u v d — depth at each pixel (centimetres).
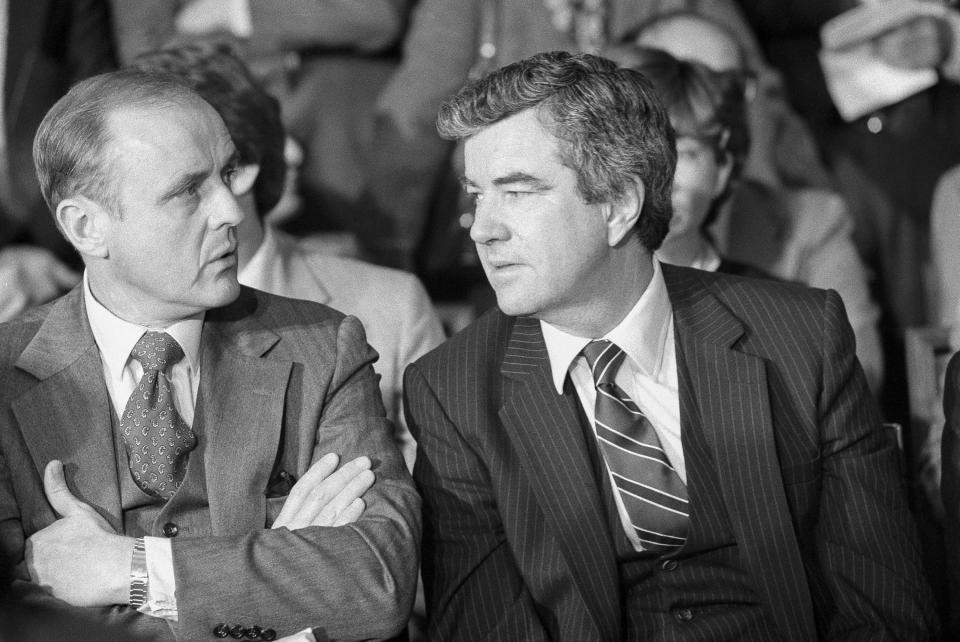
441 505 262
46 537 232
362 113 472
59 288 437
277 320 263
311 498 244
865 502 258
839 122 495
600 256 245
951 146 476
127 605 230
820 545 261
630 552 254
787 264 419
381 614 233
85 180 234
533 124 237
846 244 425
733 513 251
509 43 467
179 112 236
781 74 504
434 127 461
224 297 241
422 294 347
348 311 338
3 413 243
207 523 244
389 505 244
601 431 257
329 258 347
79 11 477
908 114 480
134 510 243
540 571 252
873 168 481
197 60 324
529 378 257
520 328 266
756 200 428
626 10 473
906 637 250
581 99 237
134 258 236
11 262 430
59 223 241
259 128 324
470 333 271
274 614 229
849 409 261
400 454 259
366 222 466
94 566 228
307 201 471
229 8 490
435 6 468
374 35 475
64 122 236
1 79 460
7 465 241
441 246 464
